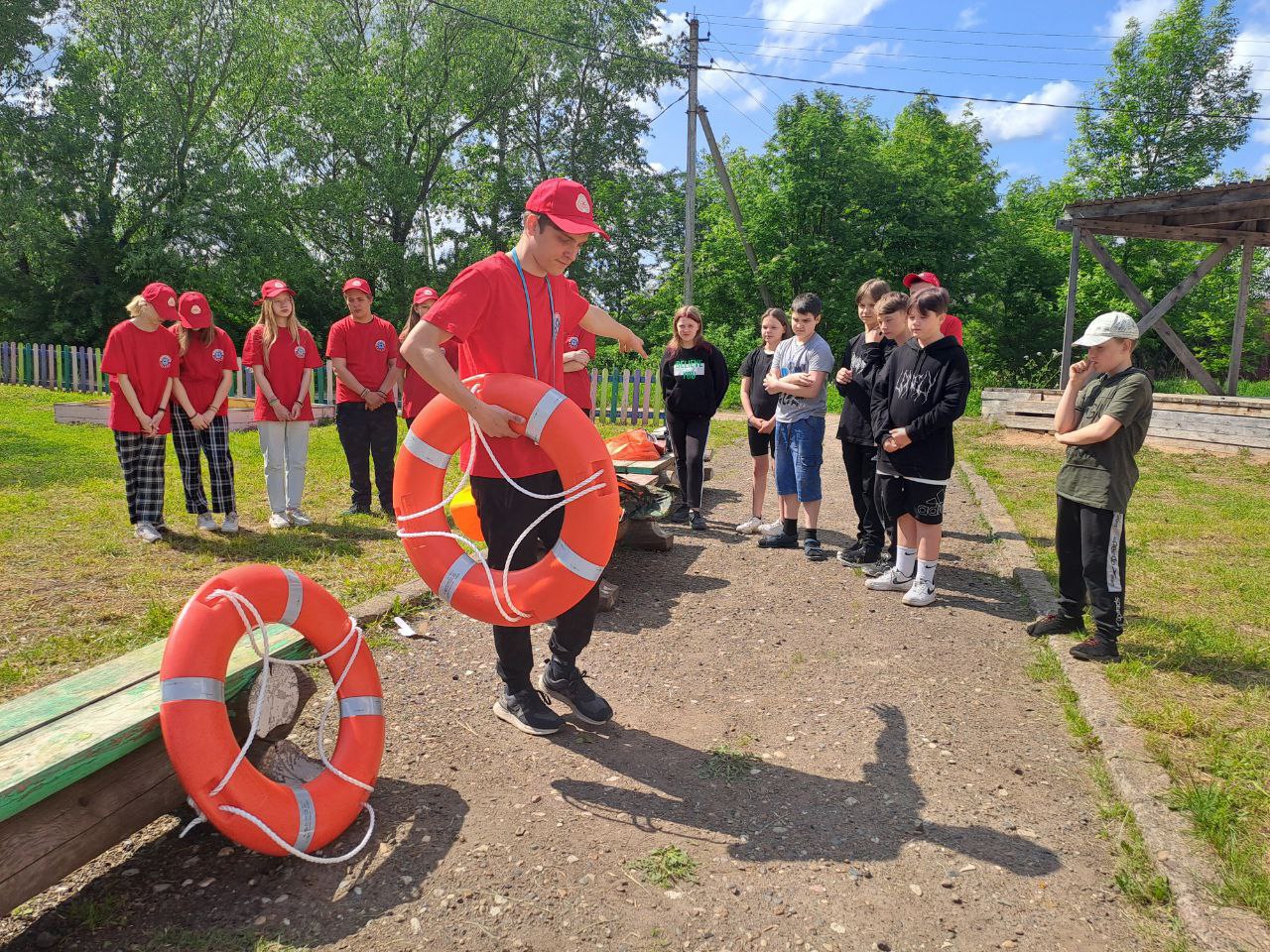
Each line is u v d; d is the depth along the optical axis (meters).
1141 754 2.98
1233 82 29.05
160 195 24.77
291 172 28.53
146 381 5.50
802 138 25.75
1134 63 29.94
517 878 2.38
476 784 2.87
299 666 2.67
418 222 31.94
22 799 1.84
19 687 3.42
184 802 2.48
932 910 2.28
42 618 4.20
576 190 2.87
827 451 11.18
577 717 3.38
